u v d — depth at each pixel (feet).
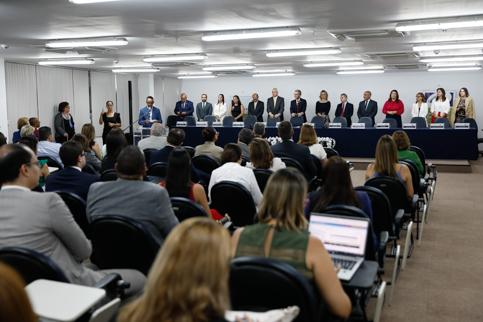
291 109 44.24
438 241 15.99
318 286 6.05
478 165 35.29
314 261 5.98
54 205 6.97
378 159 13.92
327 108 43.29
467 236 16.60
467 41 28.17
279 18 21.22
